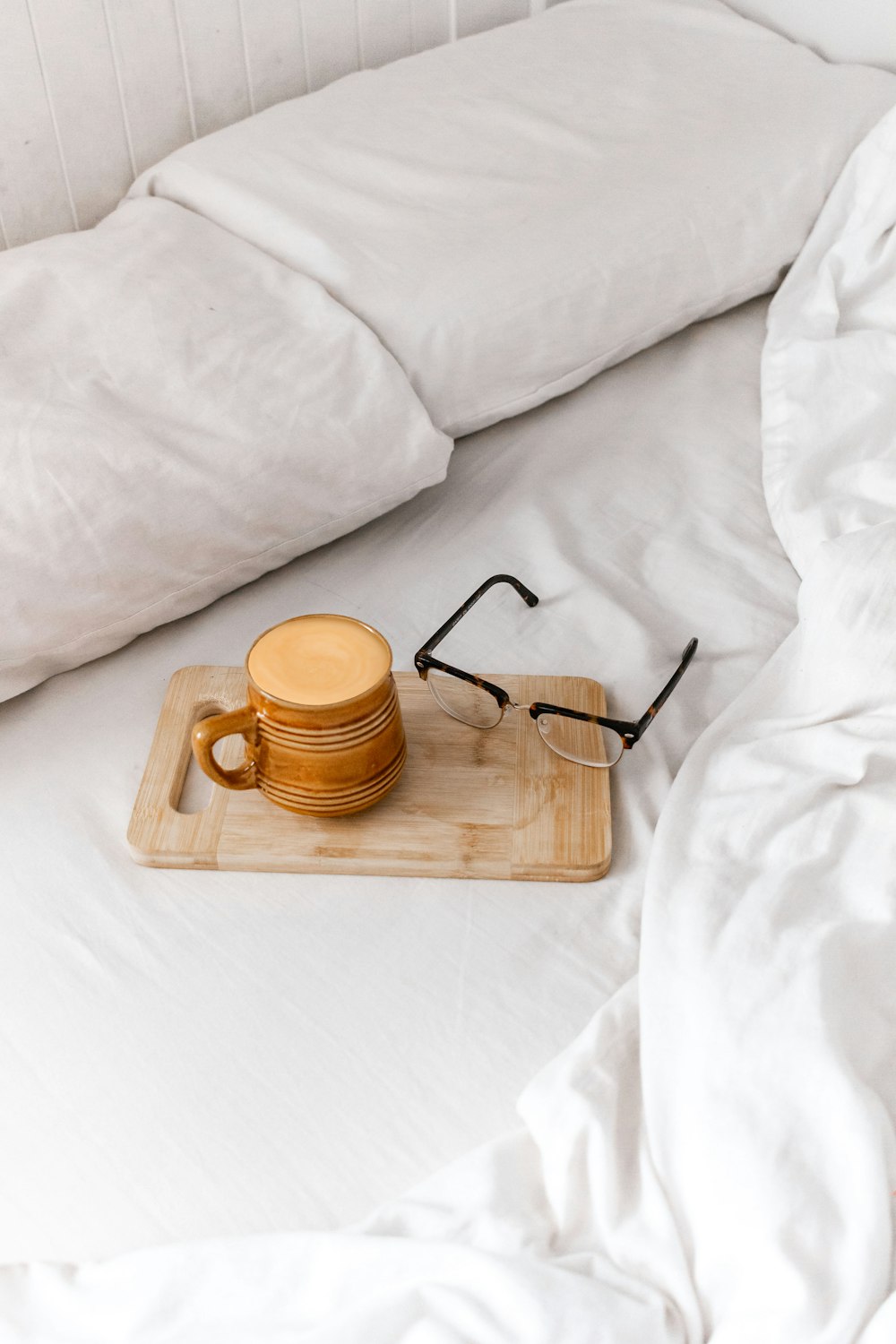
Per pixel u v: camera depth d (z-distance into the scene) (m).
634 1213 0.51
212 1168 0.55
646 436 0.97
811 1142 0.50
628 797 0.69
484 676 0.75
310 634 0.65
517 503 0.90
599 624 0.79
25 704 0.77
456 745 0.71
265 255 0.93
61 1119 0.56
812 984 0.55
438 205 0.97
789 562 0.85
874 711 0.67
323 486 0.83
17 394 0.78
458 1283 0.48
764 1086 0.52
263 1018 0.60
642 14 1.21
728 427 0.97
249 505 0.80
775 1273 0.47
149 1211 0.53
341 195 0.98
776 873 0.61
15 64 1.07
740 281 1.05
